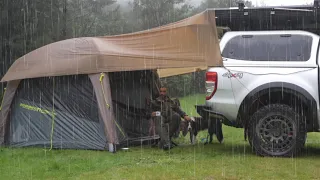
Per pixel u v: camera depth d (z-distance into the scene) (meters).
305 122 6.14
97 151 7.17
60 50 7.82
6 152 7.23
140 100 8.28
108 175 5.29
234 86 6.25
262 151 6.26
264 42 6.46
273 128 6.22
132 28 26.28
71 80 7.62
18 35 17.00
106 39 7.83
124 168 5.70
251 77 6.20
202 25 6.95
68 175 5.34
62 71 7.46
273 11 6.77
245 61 6.35
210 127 7.89
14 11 17.05
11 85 8.16
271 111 6.16
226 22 7.16
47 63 7.74
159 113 7.33
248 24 7.12
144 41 7.49
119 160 6.27
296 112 6.17
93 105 7.42
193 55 6.90
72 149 7.43
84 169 5.67
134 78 8.23
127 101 8.03
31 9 17.62
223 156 6.46
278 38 6.45
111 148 7.07
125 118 7.94
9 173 5.51
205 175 5.20
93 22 25.16
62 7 20.97
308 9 6.73
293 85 6.07
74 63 7.45
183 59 6.95
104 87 7.23
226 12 6.97
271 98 6.34
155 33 7.51
